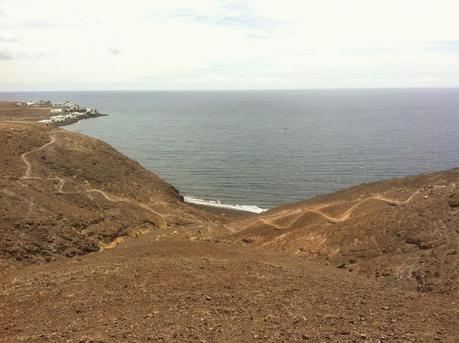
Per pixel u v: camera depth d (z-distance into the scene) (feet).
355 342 40.81
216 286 61.46
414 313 51.37
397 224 105.09
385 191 139.54
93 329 45.65
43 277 72.54
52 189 157.07
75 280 67.21
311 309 51.52
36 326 49.21
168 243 97.96
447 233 92.27
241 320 47.09
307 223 132.26
